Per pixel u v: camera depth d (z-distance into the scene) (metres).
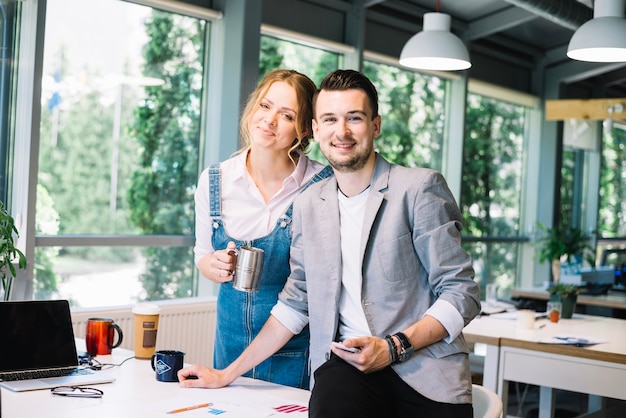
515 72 8.58
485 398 2.20
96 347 2.79
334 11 6.34
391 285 2.09
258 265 2.45
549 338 4.01
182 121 5.41
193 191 5.52
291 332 2.40
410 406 2.06
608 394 3.73
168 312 4.98
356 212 2.17
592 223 9.62
